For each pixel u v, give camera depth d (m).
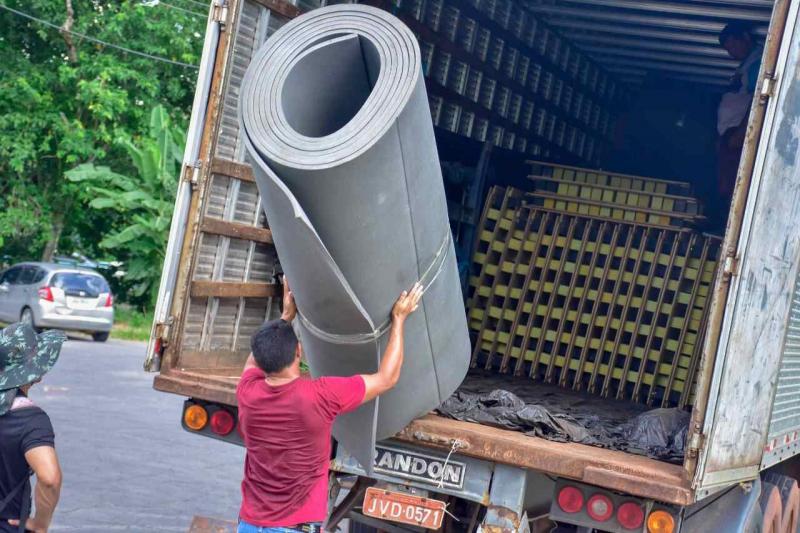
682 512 3.92
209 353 4.97
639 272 7.04
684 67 9.65
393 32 3.42
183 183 4.72
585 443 4.28
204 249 4.84
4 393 3.26
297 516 3.53
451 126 7.16
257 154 3.31
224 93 4.78
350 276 3.53
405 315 3.69
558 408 5.77
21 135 22.67
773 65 3.69
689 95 10.20
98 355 16.84
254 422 3.54
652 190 7.20
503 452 3.95
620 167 10.37
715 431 3.69
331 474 4.42
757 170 3.66
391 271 3.58
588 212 7.22
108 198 21.77
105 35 23.83
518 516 3.98
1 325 19.50
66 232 25.47
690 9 7.83
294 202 3.24
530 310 7.11
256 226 5.18
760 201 3.69
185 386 4.57
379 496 4.18
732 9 7.71
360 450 4.00
